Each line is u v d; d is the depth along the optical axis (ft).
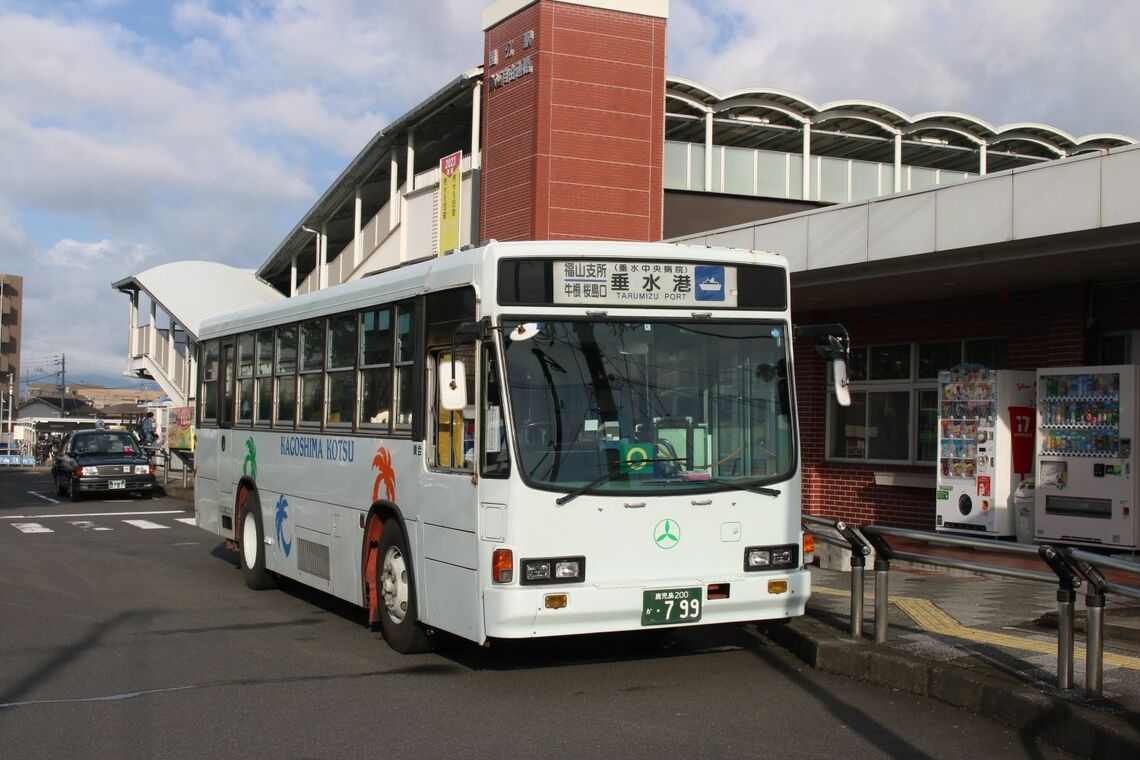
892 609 31.81
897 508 50.24
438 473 26.11
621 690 24.89
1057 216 34.06
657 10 73.05
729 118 81.97
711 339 25.73
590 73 71.56
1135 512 38.06
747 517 25.30
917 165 95.66
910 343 50.39
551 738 21.04
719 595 24.62
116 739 21.22
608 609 23.58
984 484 42.47
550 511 23.52
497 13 74.38
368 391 30.94
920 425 49.90
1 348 318.24
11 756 20.17
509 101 73.41
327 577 33.45
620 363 24.80
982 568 23.84
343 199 110.42
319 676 26.50
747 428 25.80
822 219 42.65
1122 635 26.66
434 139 93.45
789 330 26.71
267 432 39.04
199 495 47.75
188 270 130.41
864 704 23.47
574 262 24.80
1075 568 21.52
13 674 26.89
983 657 24.91
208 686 25.54
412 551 27.58
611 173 71.67
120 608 36.83
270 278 152.87
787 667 27.09
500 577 23.30
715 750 20.18
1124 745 18.56
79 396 448.65
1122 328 41.19
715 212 80.12
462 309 25.50
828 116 83.61
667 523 24.47
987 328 46.29
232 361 43.62
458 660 28.17
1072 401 39.81
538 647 29.76
